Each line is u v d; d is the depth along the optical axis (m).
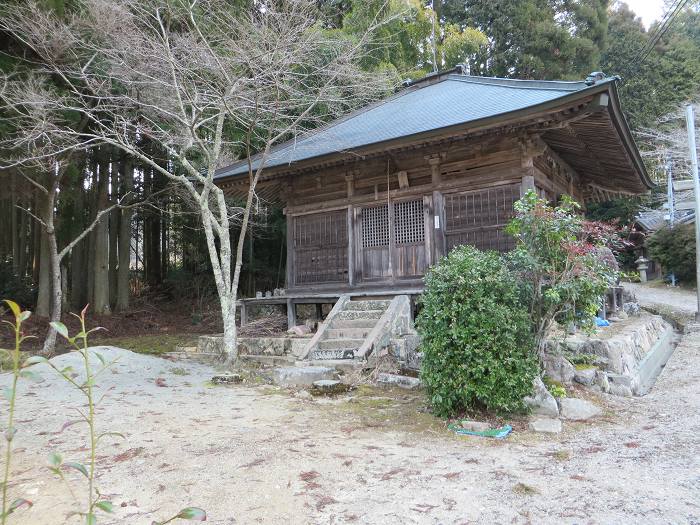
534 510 2.65
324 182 10.19
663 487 2.90
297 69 10.09
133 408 5.28
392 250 9.18
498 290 4.59
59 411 5.10
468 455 3.65
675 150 20.56
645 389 6.25
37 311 14.27
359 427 4.49
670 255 20.84
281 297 10.27
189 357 9.46
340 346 7.77
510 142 8.03
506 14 22.41
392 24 14.03
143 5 8.54
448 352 4.47
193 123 8.03
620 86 26.38
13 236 16.12
